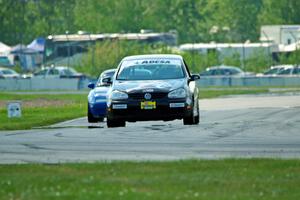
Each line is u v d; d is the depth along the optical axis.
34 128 78.12
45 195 36.12
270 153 52.47
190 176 40.84
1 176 41.62
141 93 73.69
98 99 85.69
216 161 45.84
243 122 77.88
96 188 37.66
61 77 199.50
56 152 54.56
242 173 41.69
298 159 46.81
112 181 39.53
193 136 64.06
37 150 55.94
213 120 81.94
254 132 67.19
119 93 73.94
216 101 122.25
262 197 35.94
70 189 37.50
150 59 77.56
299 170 42.75
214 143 58.81
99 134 67.19
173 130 69.62
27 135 67.81
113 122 75.44
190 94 74.69
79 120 90.38
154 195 35.84
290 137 62.84
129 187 37.94
